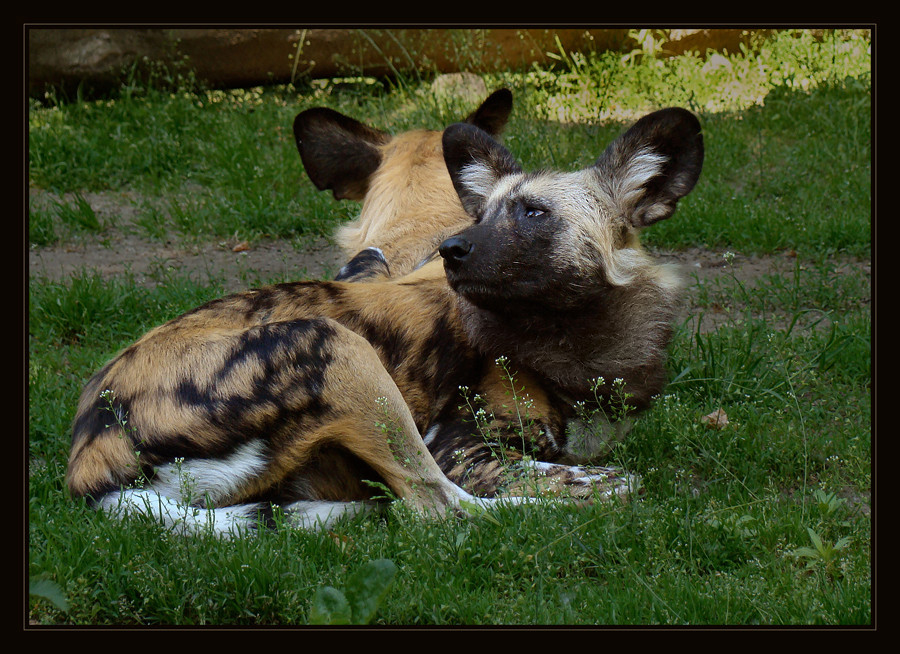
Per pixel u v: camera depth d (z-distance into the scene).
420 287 5.43
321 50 13.09
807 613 3.90
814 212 9.74
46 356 6.96
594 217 5.27
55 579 4.05
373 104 12.69
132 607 4.00
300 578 4.11
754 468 5.35
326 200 10.28
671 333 5.51
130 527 4.34
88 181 11.08
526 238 5.12
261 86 13.49
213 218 10.06
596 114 12.65
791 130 11.99
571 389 5.34
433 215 6.73
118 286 8.03
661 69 14.09
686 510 4.61
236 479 4.66
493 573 4.25
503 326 5.26
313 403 4.65
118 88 12.86
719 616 3.92
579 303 5.19
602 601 4.00
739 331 7.18
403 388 5.20
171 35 12.65
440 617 3.90
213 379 4.65
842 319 7.66
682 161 5.40
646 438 5.62
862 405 6.23
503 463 4.88
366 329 5.20
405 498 4.75
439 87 12.92
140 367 4.76
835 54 14.25
